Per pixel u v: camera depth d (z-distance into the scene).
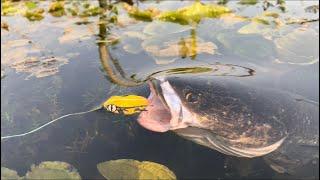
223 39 0.54
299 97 0.39
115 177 0.32
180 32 0.57
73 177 0.32
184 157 0.34
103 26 0.62
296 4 0.67
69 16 0.68
